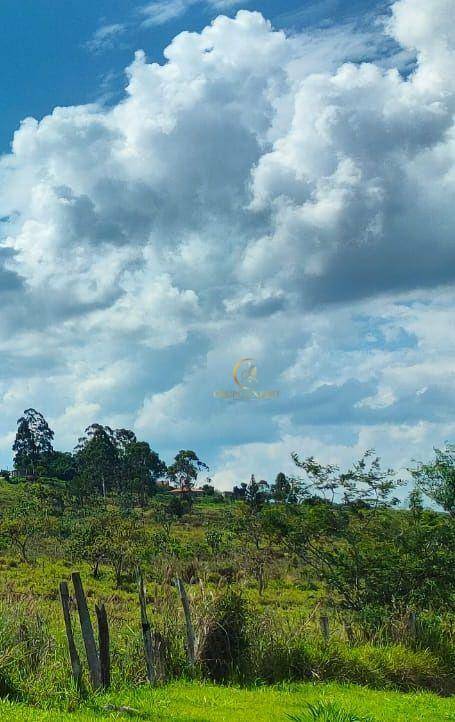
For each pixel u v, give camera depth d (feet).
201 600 51.31
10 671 39.17
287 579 143.02
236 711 37.50
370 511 71.92
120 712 35.88
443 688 53.83
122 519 199.00
